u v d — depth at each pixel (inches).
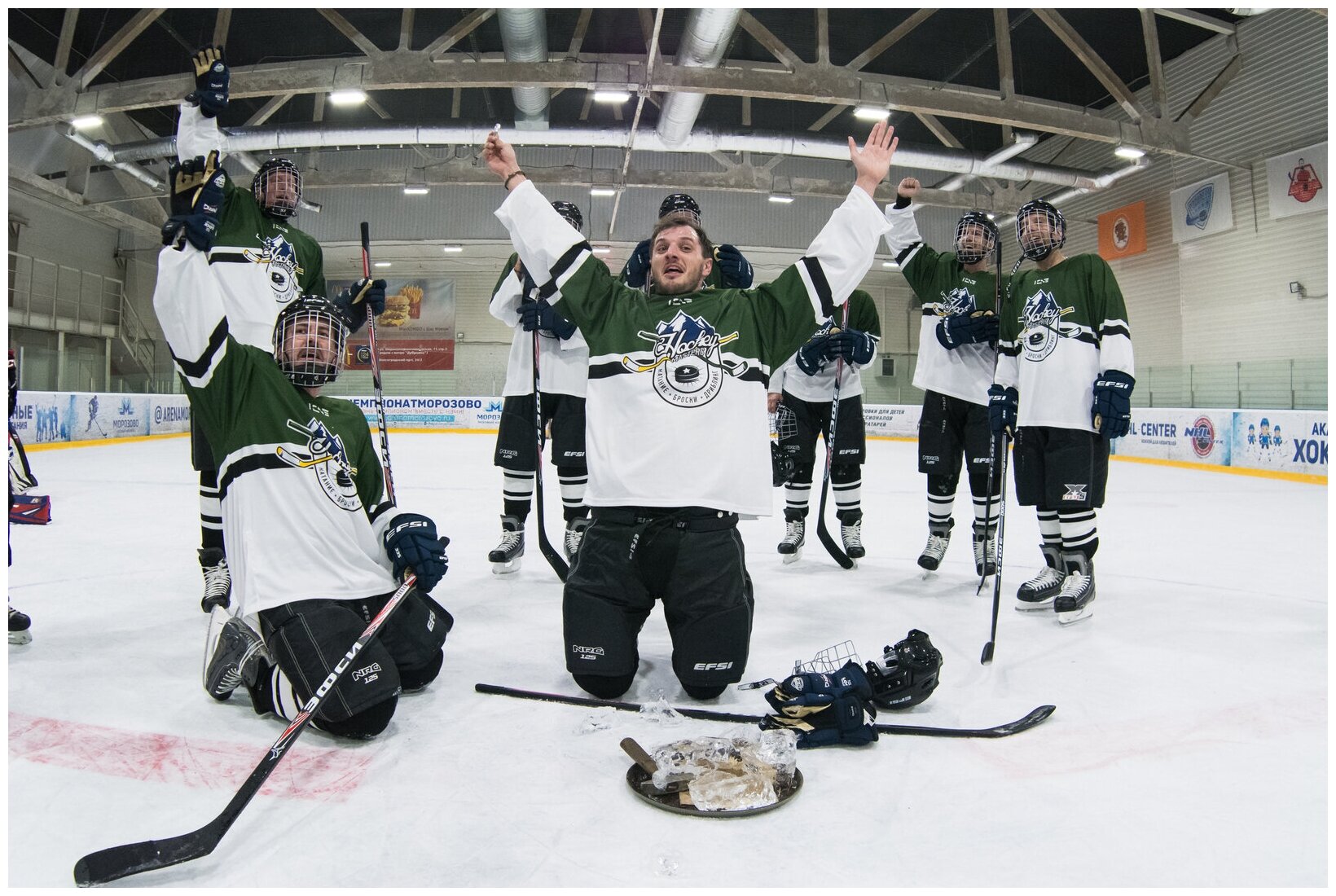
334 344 83.6
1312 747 73.8
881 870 52.6
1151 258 673.6
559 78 445.4
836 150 549.3
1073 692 89.0
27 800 61.9
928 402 154.2
